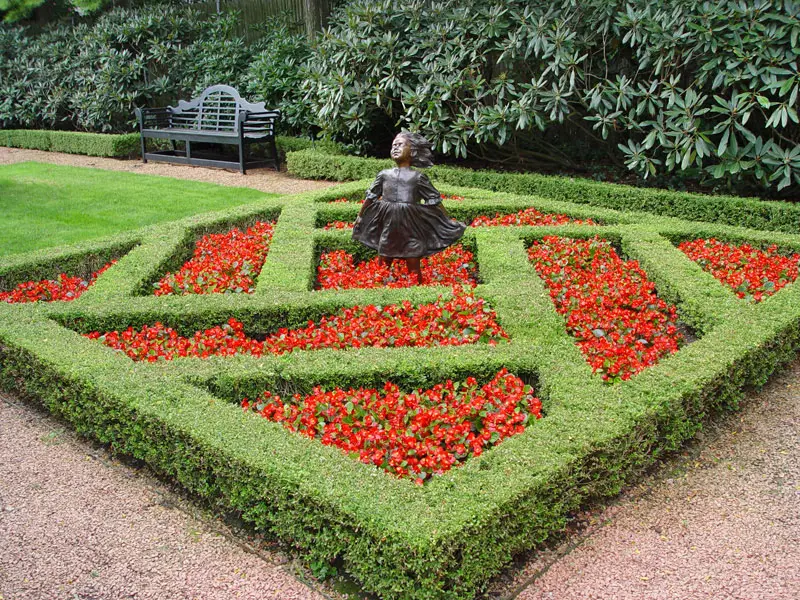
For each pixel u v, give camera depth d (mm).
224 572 3045
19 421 4363
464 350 4352
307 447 3332
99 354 4336
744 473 3750
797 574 3002
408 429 3609
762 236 6820
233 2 16484
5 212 8883
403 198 5582
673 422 3816
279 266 6074
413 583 2695
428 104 9633
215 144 14297
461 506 2865
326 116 10875
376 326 4781
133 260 6258
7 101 16406
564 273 5922
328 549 2957
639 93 8352
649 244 6586
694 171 8438
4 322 4840
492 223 7562
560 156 10633
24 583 2975
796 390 4676
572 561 3098
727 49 7762
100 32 15633
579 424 3506
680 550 3158
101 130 15773
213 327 5109
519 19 9039
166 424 3537
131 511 3473
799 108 8172
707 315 5039
